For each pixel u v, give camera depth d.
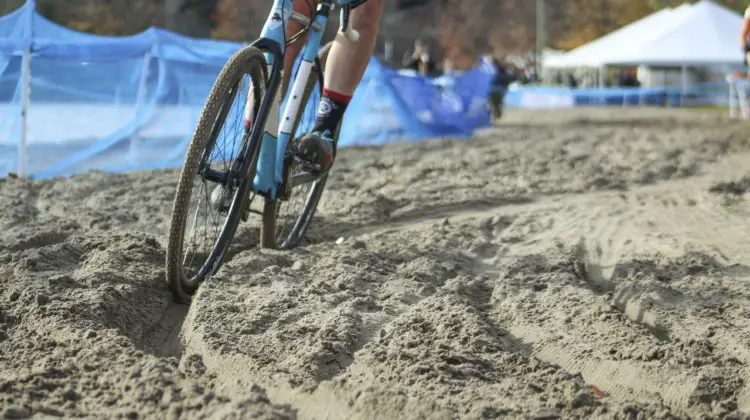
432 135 24.67
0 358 5.16
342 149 19.89
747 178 13.95
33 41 13.58
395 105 23.67
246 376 5.07
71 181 12.39
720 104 56.16
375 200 11.19
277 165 7.11
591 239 9.13
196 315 5.95
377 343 5.50
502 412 4.49
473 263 8.14
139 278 6.67
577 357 5.58
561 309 6.41
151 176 13.25
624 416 4.42
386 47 114.31
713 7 54.69
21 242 8.05
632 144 22.11
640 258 8.16
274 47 6.86
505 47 117.44
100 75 15.01
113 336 5.35
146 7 69.94
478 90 30.03
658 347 5.57
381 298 6.71
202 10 73.94
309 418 4.56
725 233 9.62
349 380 4.83
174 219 6.23
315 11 7.17
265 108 6.76
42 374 4.73
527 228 9.70
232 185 6.65
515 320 6.30
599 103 60.03
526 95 59.91
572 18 102.94
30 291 6.16
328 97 7.50
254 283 6.74
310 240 8.96
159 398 4.43
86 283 6.46
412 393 4.72
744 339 5.85
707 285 7.24
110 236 7.75
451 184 13.47
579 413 4.54
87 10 65.38
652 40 53.69
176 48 15.98
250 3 74.06
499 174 14.97
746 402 4.89
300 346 5.49
